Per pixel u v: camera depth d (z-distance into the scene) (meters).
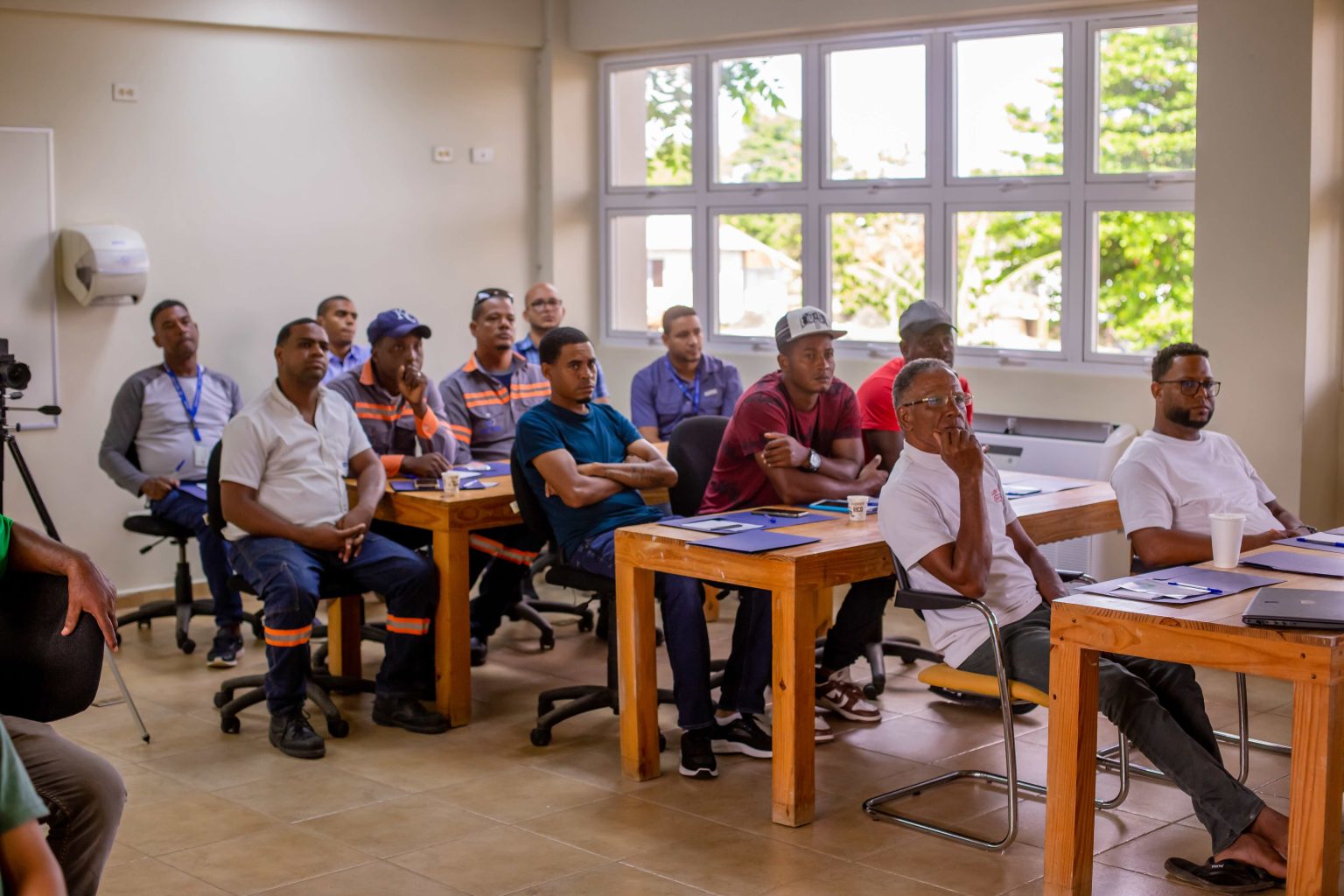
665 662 5.18
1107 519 4.23
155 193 5.93
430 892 3.12
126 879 3.19
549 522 4.29
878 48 6.18
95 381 5.79
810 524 3.82
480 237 6.93
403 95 6.62
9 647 2.62
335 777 3.89
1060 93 5.70
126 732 4.30
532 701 4.64
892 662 5.06
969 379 6.00
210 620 5.82
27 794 1.86
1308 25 4.71
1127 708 3.13
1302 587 2.98
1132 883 3.13
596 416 4.44
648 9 6.67
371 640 5.07
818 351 4.14
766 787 3.79
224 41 6.07
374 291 6.61
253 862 3.29
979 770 3.89
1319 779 2.58
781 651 3.45
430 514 4.35
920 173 6.13
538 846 3.38
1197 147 5.00
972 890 3.10
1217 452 3.99
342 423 4.55
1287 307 4.86
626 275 7.20
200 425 5.56
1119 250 5.64
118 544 5.90
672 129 6.91
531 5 6.89
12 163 5.55
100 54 5.75
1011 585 3.46
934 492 3.42
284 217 6.30
